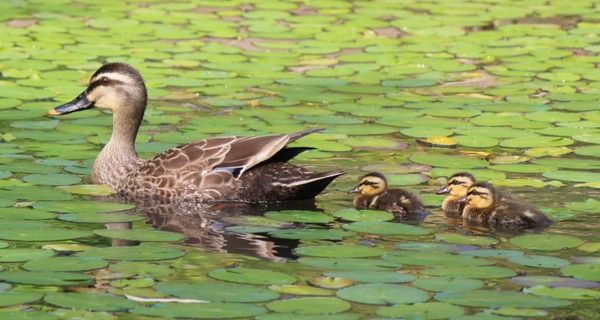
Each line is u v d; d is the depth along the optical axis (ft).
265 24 79.10
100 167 49.78
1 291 36.40
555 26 79.46
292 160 51.62
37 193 46.85
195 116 58.39
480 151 52.95
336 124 57.26
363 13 82.94
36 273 37.99
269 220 44.47
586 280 37.65
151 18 80.23
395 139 54.90
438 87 64.75
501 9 84.38
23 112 58.59
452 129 56.49
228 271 38.42
